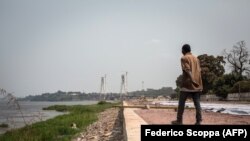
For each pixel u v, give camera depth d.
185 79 9.22
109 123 30.38
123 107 31.25
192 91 9.14
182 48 9.45
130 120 14.32
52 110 82.31
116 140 18.34
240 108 28.80
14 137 19.69
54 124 28.23
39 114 31.53
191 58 9.23
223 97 76.25
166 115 19.31
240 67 87.62
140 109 29.16
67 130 23.86
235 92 71.69
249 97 62.66
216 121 14.48
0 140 19.05
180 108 9.38
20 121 32.44
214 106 35.69
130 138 8.46
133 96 157.38
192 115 19.66
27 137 19.45
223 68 89.75
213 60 89.19
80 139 20.20
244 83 69.88
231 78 75.88
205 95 87.81
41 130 22.48
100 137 20.22
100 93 159.12
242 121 14.40
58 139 20.11
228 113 22.36
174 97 116.19
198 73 9.27
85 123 30.84
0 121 34.47
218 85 76.81
